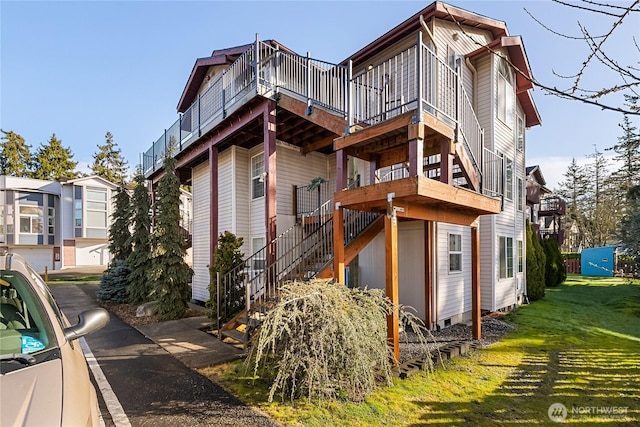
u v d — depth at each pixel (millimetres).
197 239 12023
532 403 3658
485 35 9492
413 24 7754
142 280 10117
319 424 3121
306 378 3549
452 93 5113
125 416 3266
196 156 10445
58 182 23797
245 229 10031
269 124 7352
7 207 21969
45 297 2506
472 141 5793
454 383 4172
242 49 9922
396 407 3496
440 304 7520
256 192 9945
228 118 8430
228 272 6758
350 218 6656
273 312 3674
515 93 11078
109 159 40844
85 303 10445
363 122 5512
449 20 8008
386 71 8227
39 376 1761
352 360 3580
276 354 3715
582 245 29094
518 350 5613
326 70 7309
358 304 4043
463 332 7031
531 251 11891
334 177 10375
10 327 2180
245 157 10234
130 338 6336
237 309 6867
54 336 2133
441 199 4543
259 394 3754
